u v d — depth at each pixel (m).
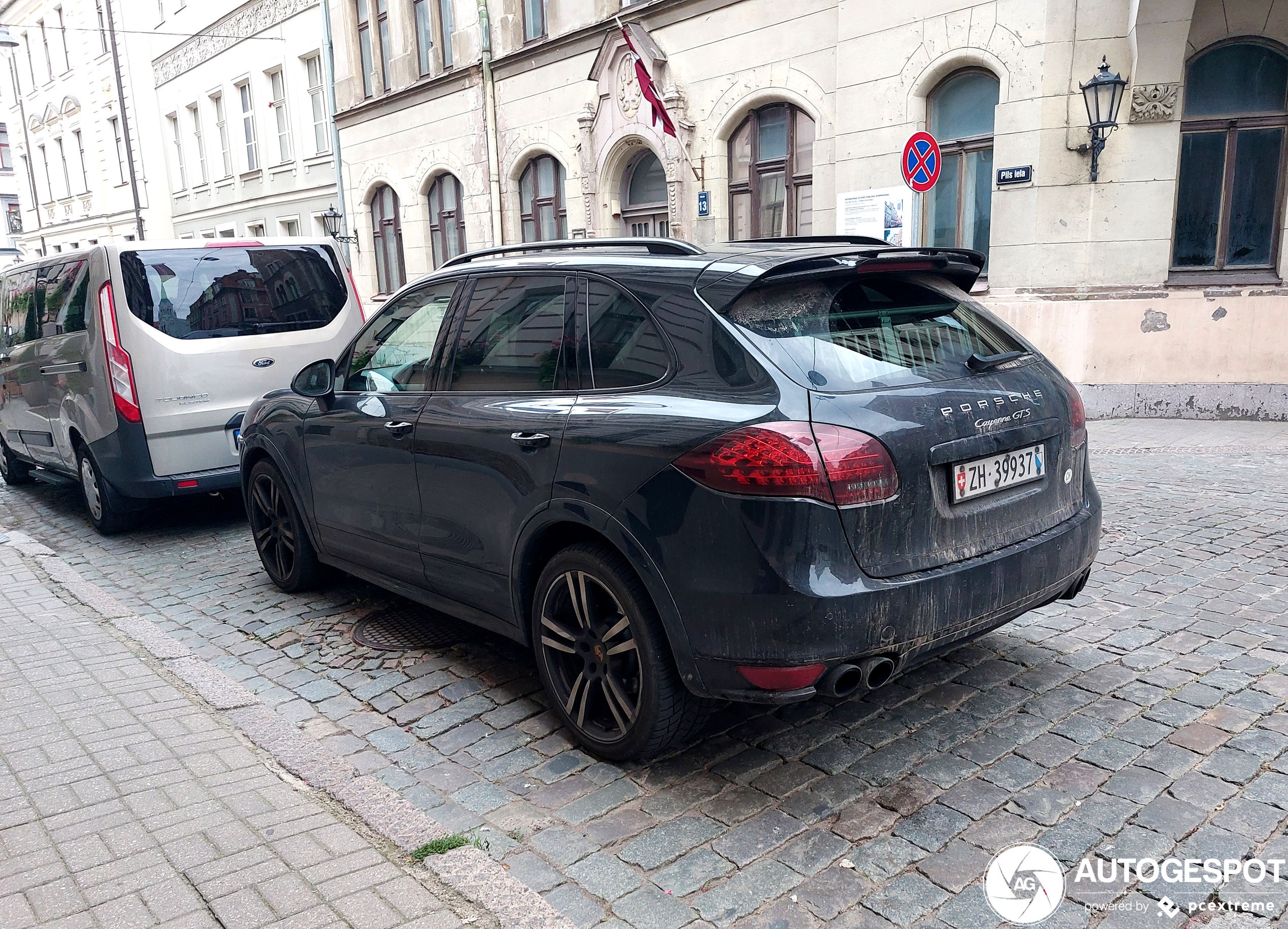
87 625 4.79
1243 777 2.92
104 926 2.36
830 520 2.62
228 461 6.67
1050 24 9.24
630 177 14.54
